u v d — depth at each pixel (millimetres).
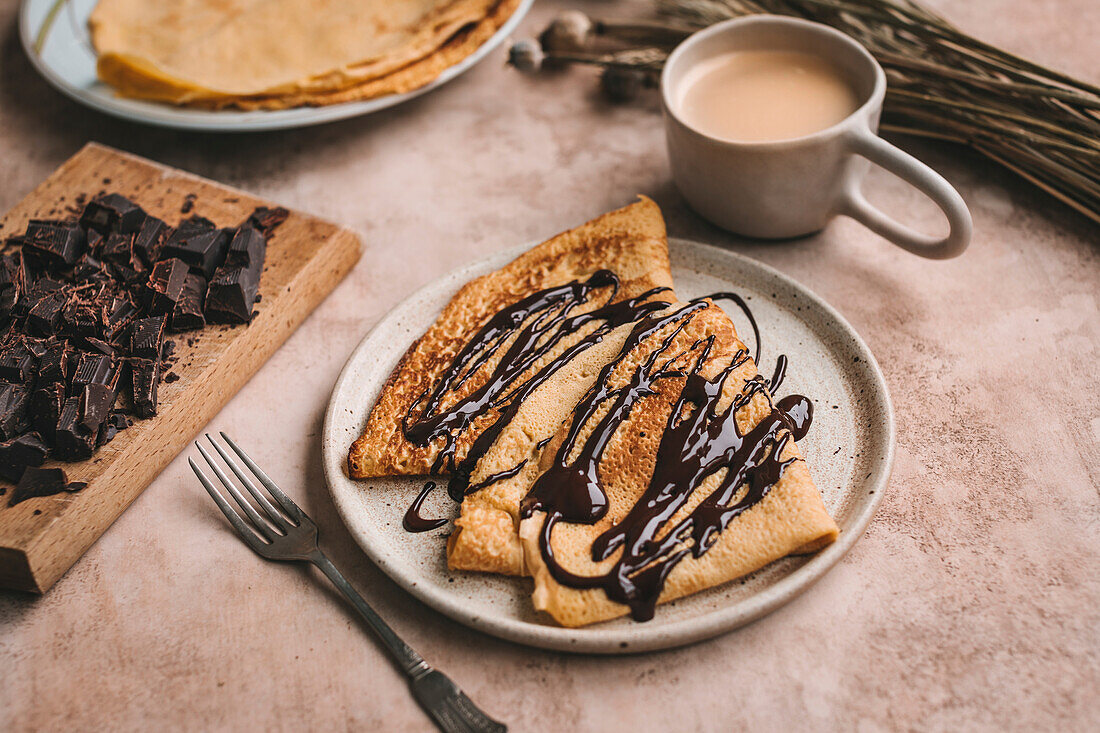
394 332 583
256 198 633
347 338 600
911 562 516
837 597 510
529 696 497
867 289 597
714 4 684
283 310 594
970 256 604
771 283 581
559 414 538
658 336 549
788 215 598
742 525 504
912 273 601
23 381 556
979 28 694
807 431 541
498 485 523
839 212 599
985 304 586
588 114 689
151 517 549
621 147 669
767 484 511
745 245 620
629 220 596
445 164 669
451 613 497
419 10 696
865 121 566
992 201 625
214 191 638
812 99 601
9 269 590
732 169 581
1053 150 608
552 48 703
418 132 688
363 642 513
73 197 639
